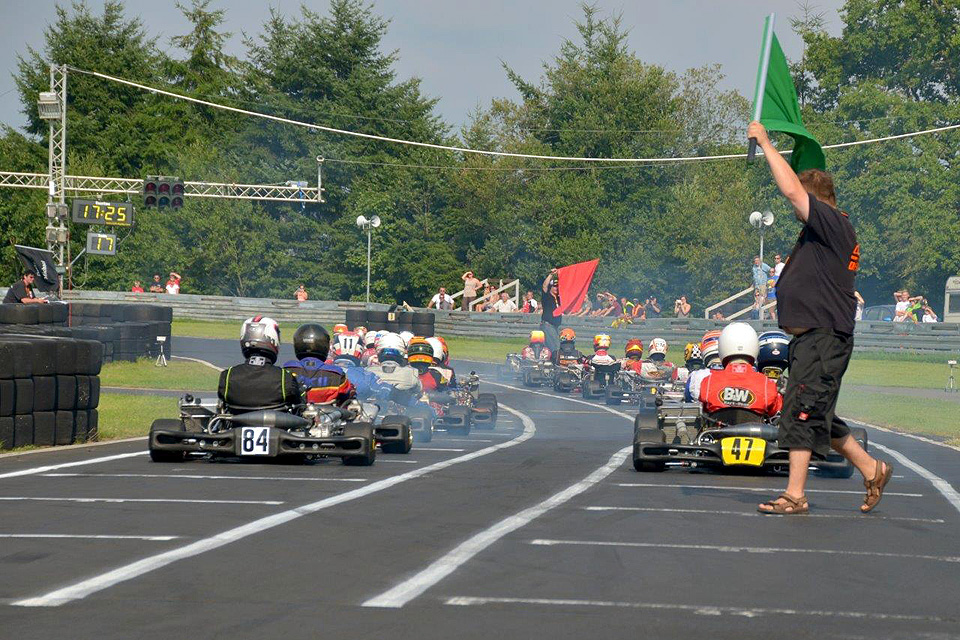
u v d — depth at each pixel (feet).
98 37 460.14
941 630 26.35
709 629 26.12
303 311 279.90
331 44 448.24
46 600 28.50
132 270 394.73
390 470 59.62
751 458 58.39
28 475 55.98
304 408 66.28
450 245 423.23
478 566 33.12
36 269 177.27
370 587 30.22
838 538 38.91
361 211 413.18
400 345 86.53
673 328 236.63
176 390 139.23
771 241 338.13
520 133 462.60
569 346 165.78
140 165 442.91
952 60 349.00
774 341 67.87
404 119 444.55
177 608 27.76
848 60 365.20
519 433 98.99
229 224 390.42
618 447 79.51
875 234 323.37
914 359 218.59
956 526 42.06
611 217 401.49
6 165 417.49
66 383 75.15
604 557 34.71
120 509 43.80
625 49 447.83
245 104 448.65
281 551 35.19
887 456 72.74
